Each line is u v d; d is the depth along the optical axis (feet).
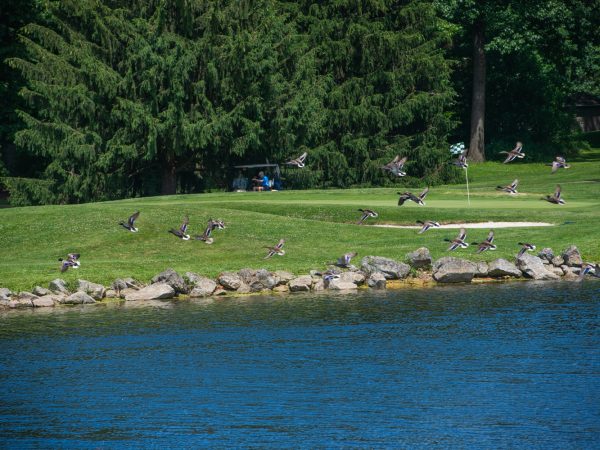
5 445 89.40
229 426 93.81
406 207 219.41
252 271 169.99
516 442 88.48
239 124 313.53
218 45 313.53
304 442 89.15
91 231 197.47
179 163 322.55
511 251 184.55
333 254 186.29
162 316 145.59
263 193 265.95
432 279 175.63
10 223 202.49
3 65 333.42
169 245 192.03
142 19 302.66
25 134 297.94
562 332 129.80
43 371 114.01
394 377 109.50
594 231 195.42
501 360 115.75
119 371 113.70
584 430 91.25
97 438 91.04
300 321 139.95
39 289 158.81
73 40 306.35
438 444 88.17
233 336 130.82
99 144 300.81
